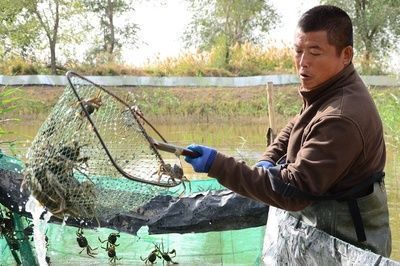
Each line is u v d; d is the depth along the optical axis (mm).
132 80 23422
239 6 31266
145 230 4797
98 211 3564
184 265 5348
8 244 4953
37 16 26344
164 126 18906
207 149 3166
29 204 3984
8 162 4746
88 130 3408
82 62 26406
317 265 3387
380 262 2908
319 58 3201
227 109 20844
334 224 3330
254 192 3145
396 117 12742
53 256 5211
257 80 22938
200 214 4723
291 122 3863
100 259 5328
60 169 3420
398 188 7953
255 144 13367
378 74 24109
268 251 4203
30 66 25641
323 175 3051
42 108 19578
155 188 3559
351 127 3057
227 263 5312
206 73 24656
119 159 3488
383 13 26844
